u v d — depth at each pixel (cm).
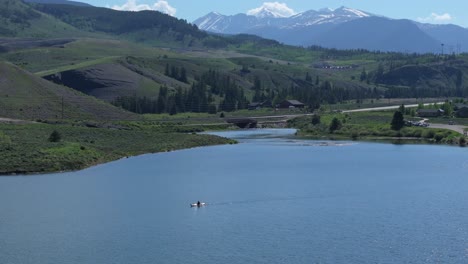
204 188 14600
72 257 9575
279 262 9225
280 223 11312
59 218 11756
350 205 12681
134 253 9725
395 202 12912
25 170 16788
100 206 12738
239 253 9650
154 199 13438
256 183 15238
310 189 14388
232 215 11969
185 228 11056
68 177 16175
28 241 10362
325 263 9156
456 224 11100
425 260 9250
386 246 9894
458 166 17850
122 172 17088
